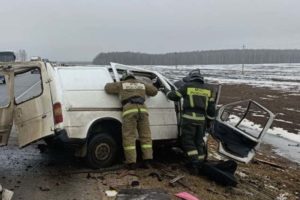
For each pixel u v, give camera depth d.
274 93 29.55
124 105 7.50
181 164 8.28
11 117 7.49
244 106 21.41
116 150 7.66
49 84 7.12
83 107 7.29
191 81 8.04
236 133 8.14
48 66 7.17
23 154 8.68
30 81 7.81
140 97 7.57
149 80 8.54
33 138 7.35
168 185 6.87
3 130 7.46
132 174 7.25
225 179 7.45
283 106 21.86
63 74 7.39
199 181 7.38
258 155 10.70
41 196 6.20
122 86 7.54
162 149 9.26
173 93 7.88
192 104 7.88
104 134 7.55
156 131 8.02
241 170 8.81
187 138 7.88
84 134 7.25
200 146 7.97
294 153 11.49
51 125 7.08
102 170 7.43
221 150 8.05
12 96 7.47
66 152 8.61
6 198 5.74
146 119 7.57
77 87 7.36
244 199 6.95
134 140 7.45
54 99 7.05
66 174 7.26
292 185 8.27
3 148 9.18
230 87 34.75
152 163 8.18
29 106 7.37
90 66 7.76
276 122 16.42
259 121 16.44
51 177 7.11
